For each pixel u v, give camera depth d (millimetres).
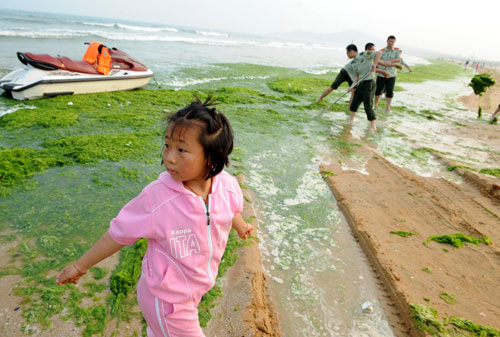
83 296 2273
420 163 5395
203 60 15477
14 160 3865
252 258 2803
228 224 1601
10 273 2398
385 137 6633
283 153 5195
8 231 2836
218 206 1525
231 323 2172
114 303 2242
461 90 16109
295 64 19766
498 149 6609
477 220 3705
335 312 2410
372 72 6676
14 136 4801
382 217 3594
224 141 1378
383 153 5664
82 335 2000
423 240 3242
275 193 3996
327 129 6738
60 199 3381
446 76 22891
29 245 2701
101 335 2012
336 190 4121
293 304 2443
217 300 2348
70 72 6922
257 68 14664
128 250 2742
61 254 2643
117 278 2404
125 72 7855
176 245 1412
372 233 3258
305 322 2303
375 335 2250
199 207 1430
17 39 15281
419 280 2680
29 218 3029
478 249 3168
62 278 1509
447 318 2305
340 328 2283
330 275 2771
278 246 3070
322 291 2592
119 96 7316
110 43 18344
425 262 2916
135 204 1406
